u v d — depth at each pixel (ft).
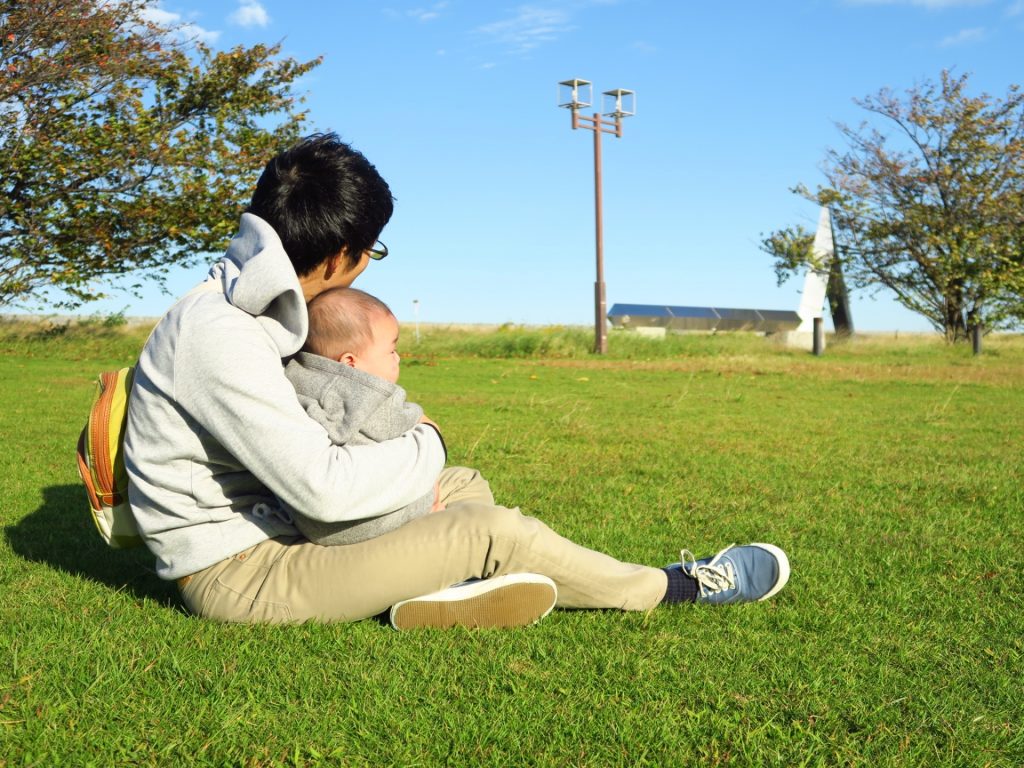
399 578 8.09
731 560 9.48
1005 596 10.16
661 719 6.75
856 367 57.16
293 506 7.52
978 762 6.30
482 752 6.31
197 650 7.84
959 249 78.54
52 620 8.66
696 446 21.99
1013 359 68.85
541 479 17.24
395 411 8.10
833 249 87.35
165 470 7.72
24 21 36.81
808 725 6.76
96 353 57.47
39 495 15.10
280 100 44.32
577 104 72.95
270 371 7.45
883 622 9.21
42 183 38.96
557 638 8.38
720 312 113.60
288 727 6.61
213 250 43.29
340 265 8.14
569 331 77.82
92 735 6.43
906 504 15.34
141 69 40.70
